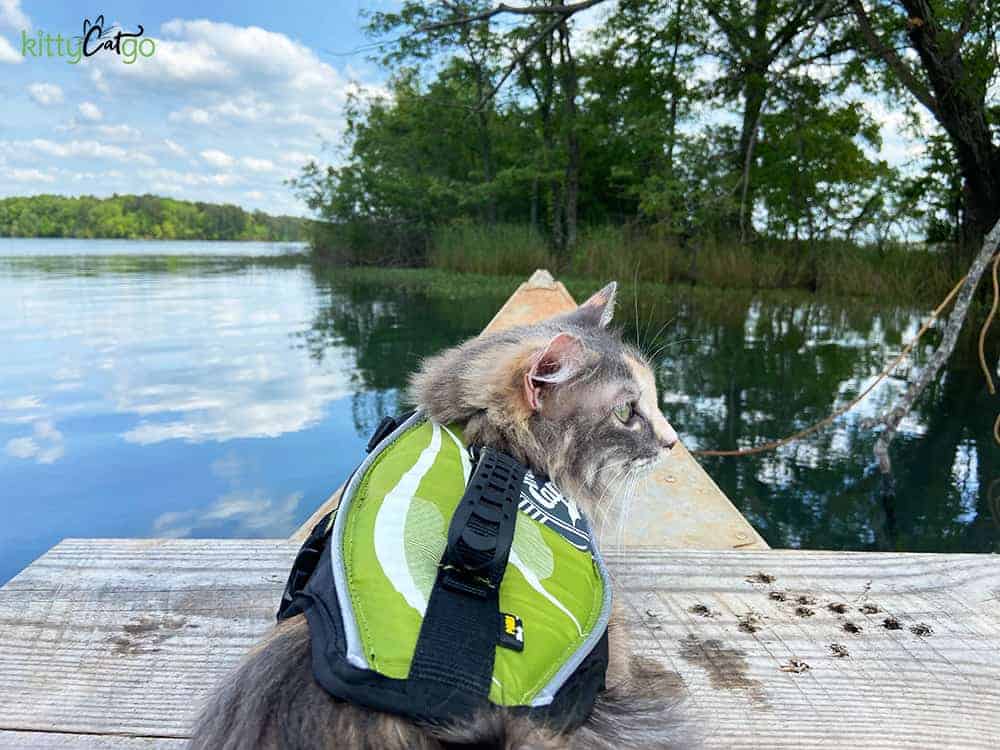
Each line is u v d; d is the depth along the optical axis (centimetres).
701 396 239
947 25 366
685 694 48
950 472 171
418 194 794
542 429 54
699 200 447
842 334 358
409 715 30
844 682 57
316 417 205
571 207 716
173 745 50
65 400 220
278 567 72
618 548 77
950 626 64
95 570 71
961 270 439
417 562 36
